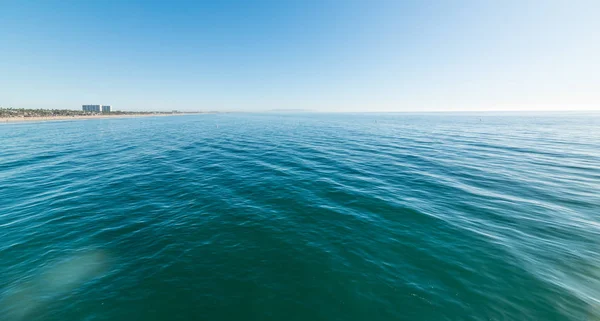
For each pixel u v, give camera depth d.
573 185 12.05
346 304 4.93
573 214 8.80
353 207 9.66
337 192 11.38
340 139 32.31
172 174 14.57
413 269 5.91
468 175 14.07
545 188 11.66
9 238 7.13
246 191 11.56
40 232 7.52
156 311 4.75
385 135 36.78
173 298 5.05
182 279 5.59
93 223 8.19
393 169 15.71
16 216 8.59
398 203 9.99
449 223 8.21
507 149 22.97
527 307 4.75
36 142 27.88
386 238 7.34
